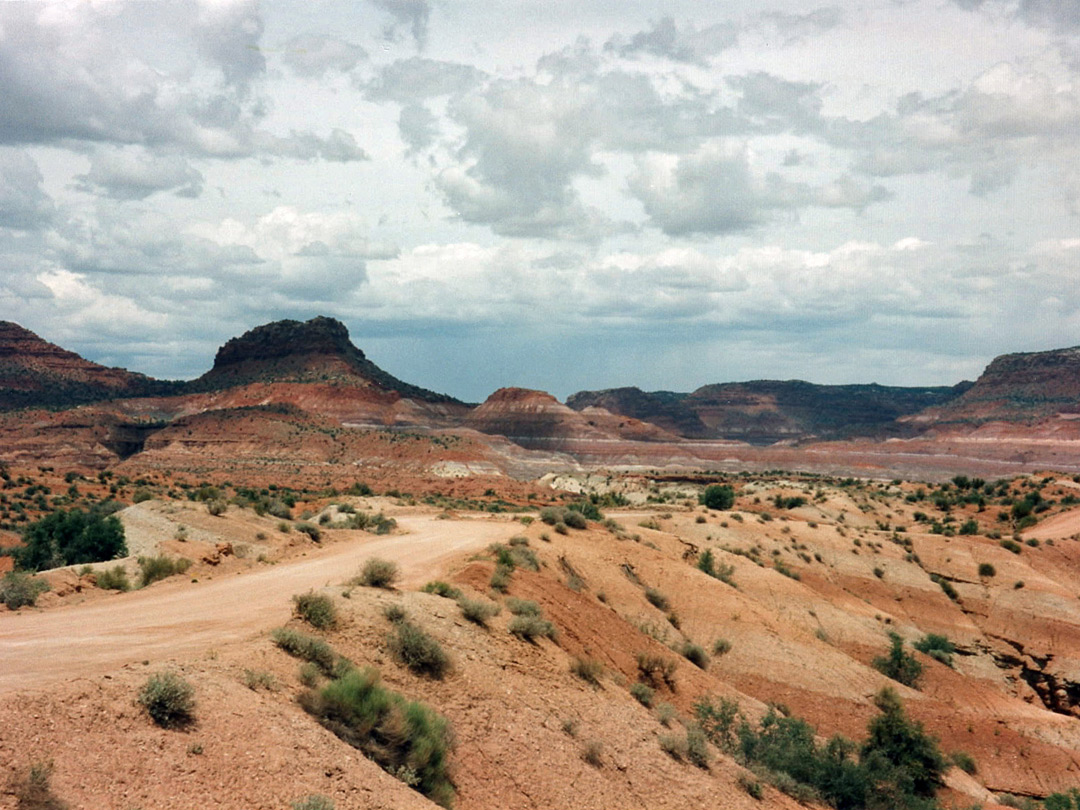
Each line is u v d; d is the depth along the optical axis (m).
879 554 84.12
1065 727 48.09
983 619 76.62
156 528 54.84
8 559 53.75
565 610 32.28
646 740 24.66
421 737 17.70
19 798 11.20
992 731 46.09
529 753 20.42
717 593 49.44
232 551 45.84
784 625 48.53
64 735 12.86
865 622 60.06
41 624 24.59
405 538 50.06
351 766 15.52
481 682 22.23
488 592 30.44
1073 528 104.38
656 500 138.00
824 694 43.50
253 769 14.02
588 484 172.00
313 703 17.08
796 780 29.88
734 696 35.19
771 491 132.38
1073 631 73.69
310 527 59.00
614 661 31.38
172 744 13.77
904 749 38.59
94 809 11.65
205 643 20.30
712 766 25.64
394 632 22.23
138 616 26.03
